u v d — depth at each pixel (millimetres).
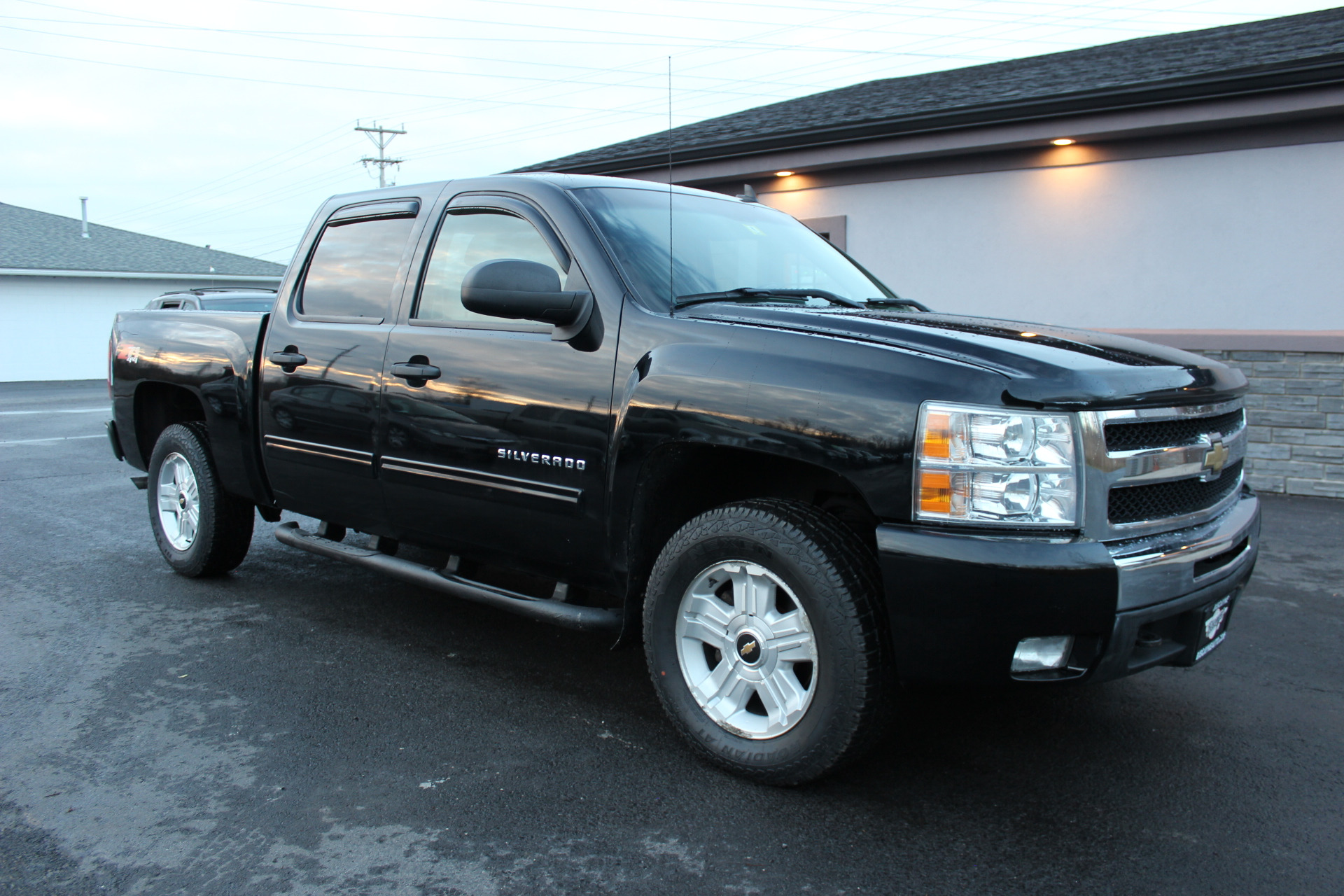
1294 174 7559
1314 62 6758
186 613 4531
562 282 3355
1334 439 7020
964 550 2438
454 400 3504
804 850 2518
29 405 17906
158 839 2561
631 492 3025
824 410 2635
